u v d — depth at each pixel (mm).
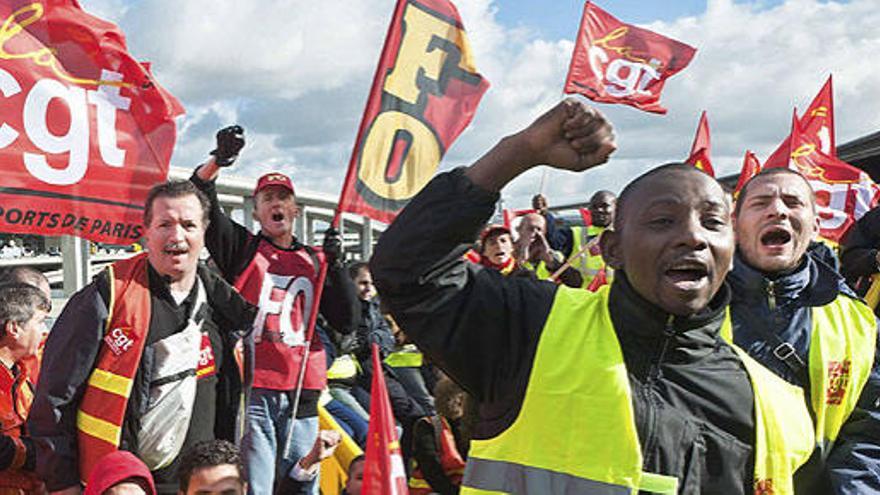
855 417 3180
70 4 4629
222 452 3551
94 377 3605
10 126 4461
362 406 6418
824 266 3281
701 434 2078
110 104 4730
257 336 5320
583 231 9891
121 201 4730
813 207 3260
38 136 4523
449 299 2082
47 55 4578
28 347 4281
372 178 4492
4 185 4430
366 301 6500
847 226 7191
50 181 4543
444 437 5156
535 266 8523
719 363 2182
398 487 2883
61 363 3535
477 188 1988
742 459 2121
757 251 3193
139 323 3654
